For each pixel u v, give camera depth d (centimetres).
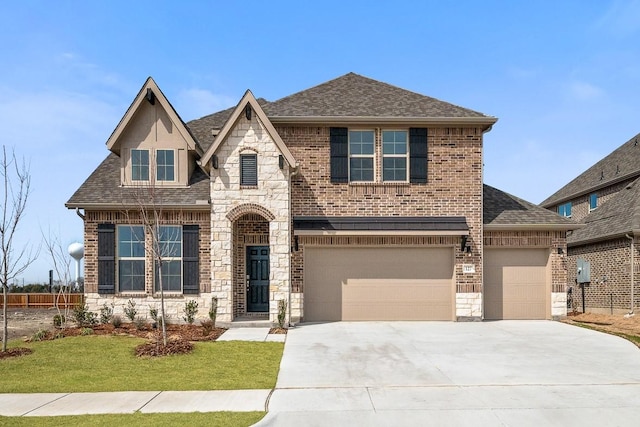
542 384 895
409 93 1831
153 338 1294
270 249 1515
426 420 711
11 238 1218
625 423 702
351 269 1641
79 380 925
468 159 1653
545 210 1748
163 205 1542
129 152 1642
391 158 1666
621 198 2297
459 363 1057
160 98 1622
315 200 1633
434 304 1636
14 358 1081
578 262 2262
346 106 1706
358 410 753
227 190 1529
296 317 1595
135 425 671
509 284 1672
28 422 688
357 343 1266
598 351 1175
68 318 1602
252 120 1543
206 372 980
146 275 1577
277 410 750
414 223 1602
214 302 1509
